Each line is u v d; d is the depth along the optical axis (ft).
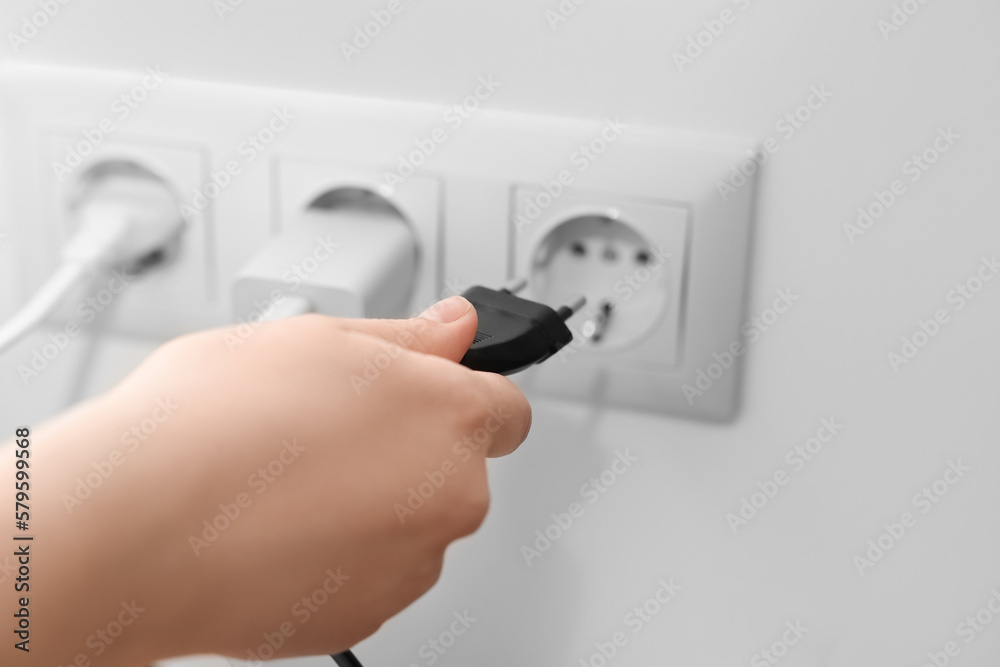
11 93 1.19
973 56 0.95
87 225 1.18
